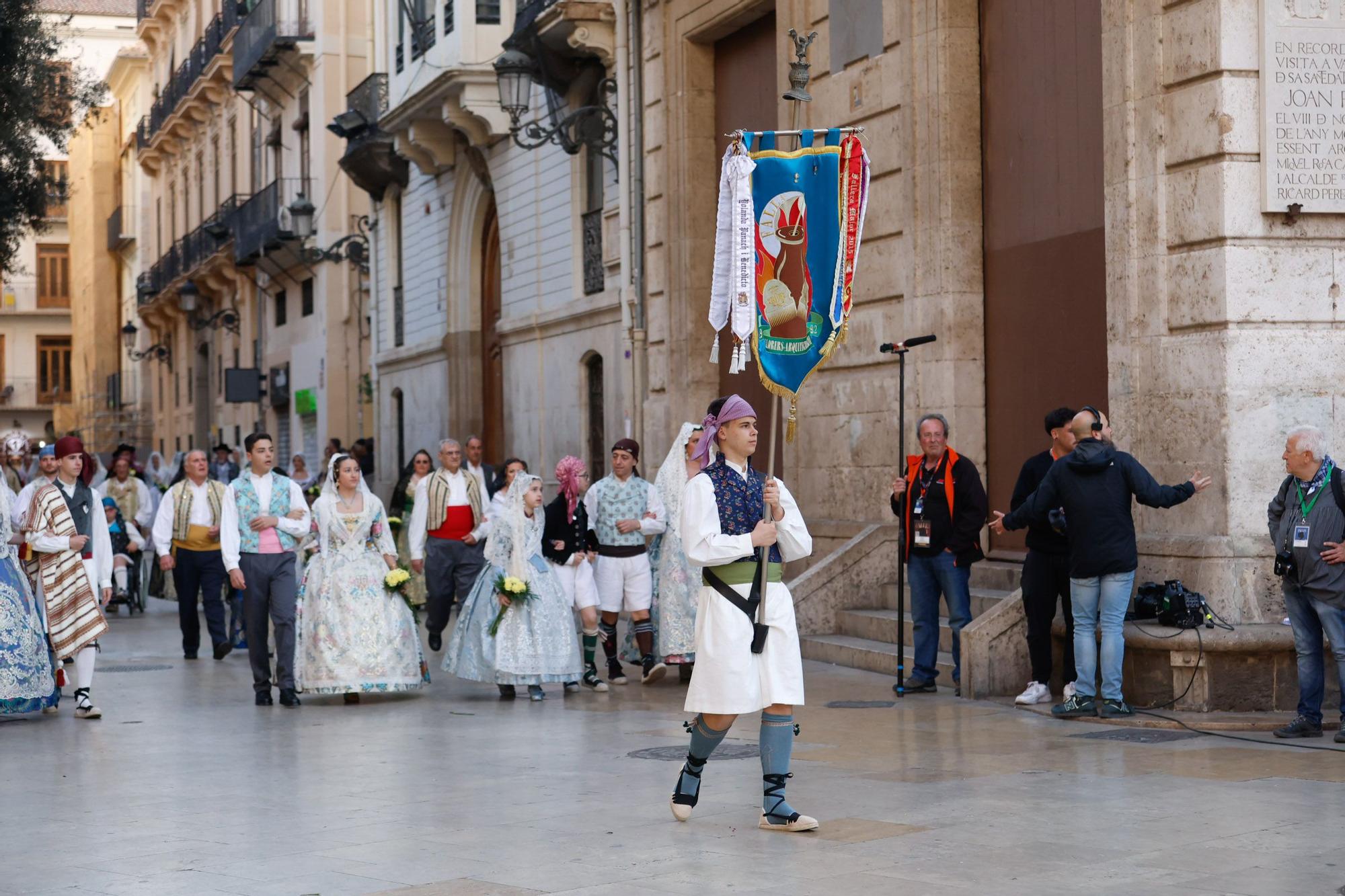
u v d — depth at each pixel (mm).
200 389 48062
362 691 11391
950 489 10984
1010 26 12477
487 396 25609
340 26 32750
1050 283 12055
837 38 14156
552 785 7871
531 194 22484
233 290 42781
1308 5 9820
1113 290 10641
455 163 25594
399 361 28969
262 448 11578
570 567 12227
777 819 6633
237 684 12945
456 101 23234
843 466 14156
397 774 8312
